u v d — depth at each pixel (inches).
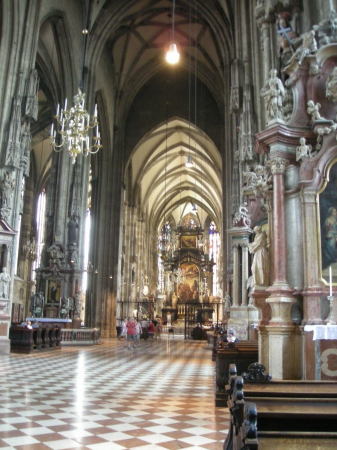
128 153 1444.4
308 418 140.0
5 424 235.9
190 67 1379.2
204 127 1424.7
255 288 323.6
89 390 357.1
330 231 297.3
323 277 291.1
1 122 740.0
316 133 310.3
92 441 209.8
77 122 577.3
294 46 354.3
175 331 1879.9
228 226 1063.0
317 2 366.3
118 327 1307.8
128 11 1126.4
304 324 282.7
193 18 1207.6
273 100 316.5
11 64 760.3
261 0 439.5
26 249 1453.0
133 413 275.3
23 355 659.4
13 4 770.8
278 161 309.3
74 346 899.4
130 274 1617.9
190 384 407.2
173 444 209.2
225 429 240.1
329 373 268.4
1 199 716.7
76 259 967.6
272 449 129.6
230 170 1055.6
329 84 307.0
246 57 773.9
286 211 311.1
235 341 478.0
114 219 1341.0
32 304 930.7
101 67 1208.2
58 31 970.1
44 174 1576.0
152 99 1471.5
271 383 182.4
